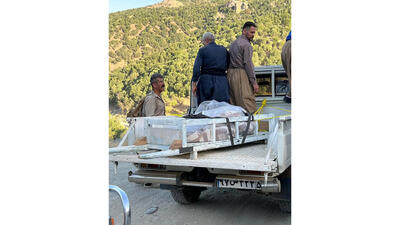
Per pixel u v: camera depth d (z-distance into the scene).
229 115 3.00
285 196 2.65
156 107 3.45
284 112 4.24
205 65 3.78
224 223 2.86
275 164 2.33
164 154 2.40
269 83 4.30
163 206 3.40
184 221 2.93
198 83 3.86
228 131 2.89
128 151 2.84
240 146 3.30
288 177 2.63
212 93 3.76
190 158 2.56
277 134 2.48
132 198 3.73
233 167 2.36
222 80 3.78
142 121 3.09
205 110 3.20
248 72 3.78
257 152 2.92
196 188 3.47
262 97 4.32
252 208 3.28
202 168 2.74
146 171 2.86
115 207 3.38
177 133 2.70
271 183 2.42
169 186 3.09
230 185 2.56
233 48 3.84
